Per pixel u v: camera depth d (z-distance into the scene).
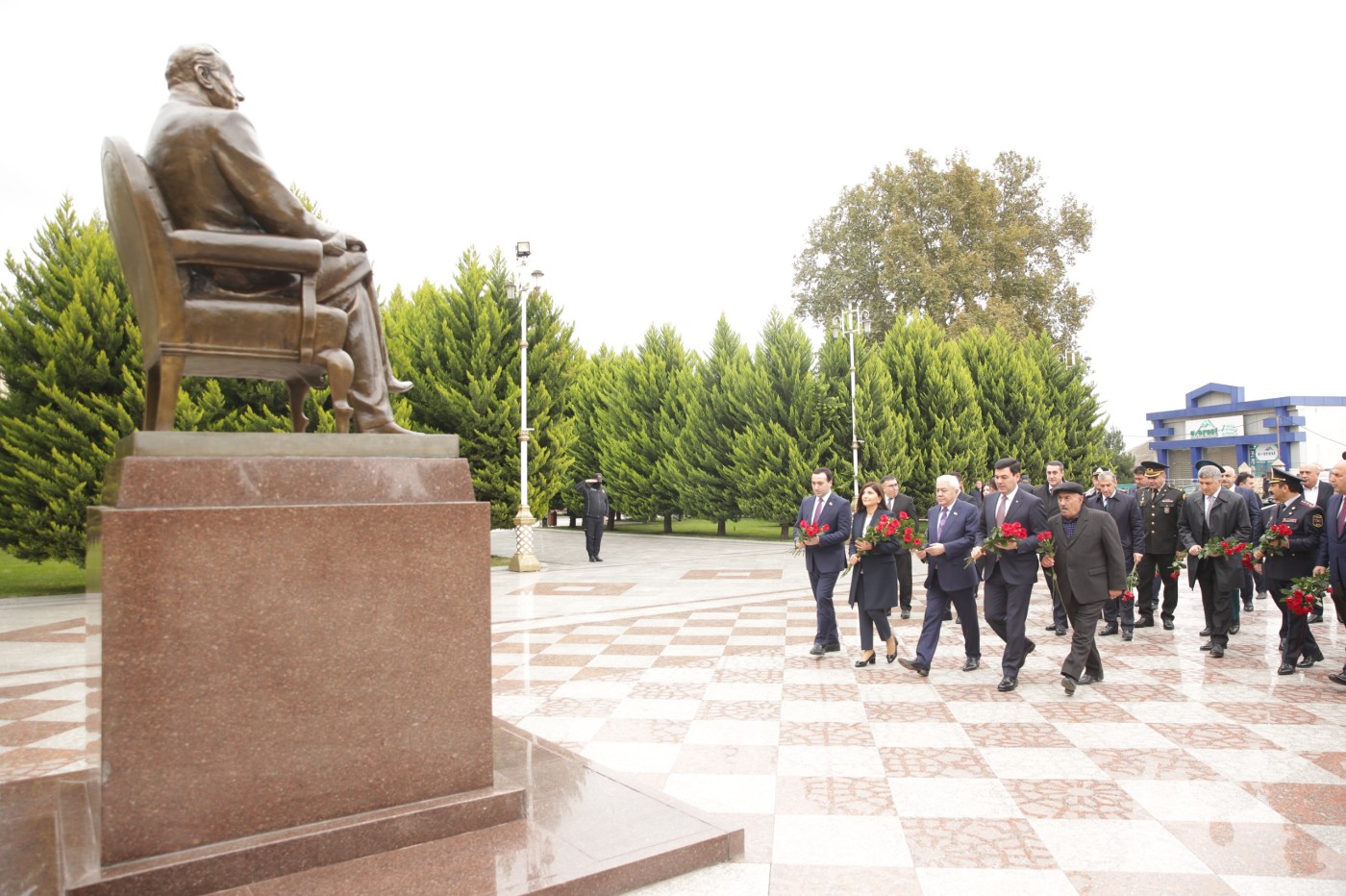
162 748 2.96
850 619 10.36
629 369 28.20
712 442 25.56
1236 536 8.36
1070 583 6.45
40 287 13.57
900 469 23.36
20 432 12.95
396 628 3.42
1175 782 4.48
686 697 6.41
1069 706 6.11
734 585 13.95
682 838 3.47
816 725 5.64
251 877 3.01
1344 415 42.91
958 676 7.12
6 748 5.29
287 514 3.20
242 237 3.40
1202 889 3.26
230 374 3.83
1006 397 26.75
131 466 3.03
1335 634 9.33
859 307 36.31
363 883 3.02
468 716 3.58
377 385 3.88
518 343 18.73
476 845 3.37
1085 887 3.29
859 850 3.65
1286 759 4.85
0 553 20.39
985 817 4.02
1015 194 38.22
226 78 3.69
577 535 28.77
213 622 3.06
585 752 5.07
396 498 3.48
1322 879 3.34
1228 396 47.31
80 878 2.78
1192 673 7.19
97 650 3.12
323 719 3.25
